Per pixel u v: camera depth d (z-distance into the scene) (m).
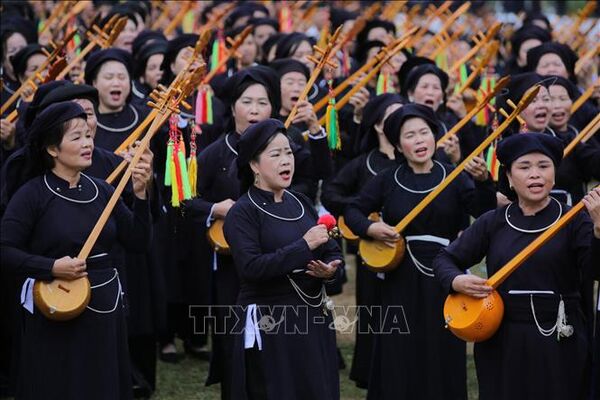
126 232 15.25
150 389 19.12
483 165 16.62
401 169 17.45
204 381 20.14
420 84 20.88
